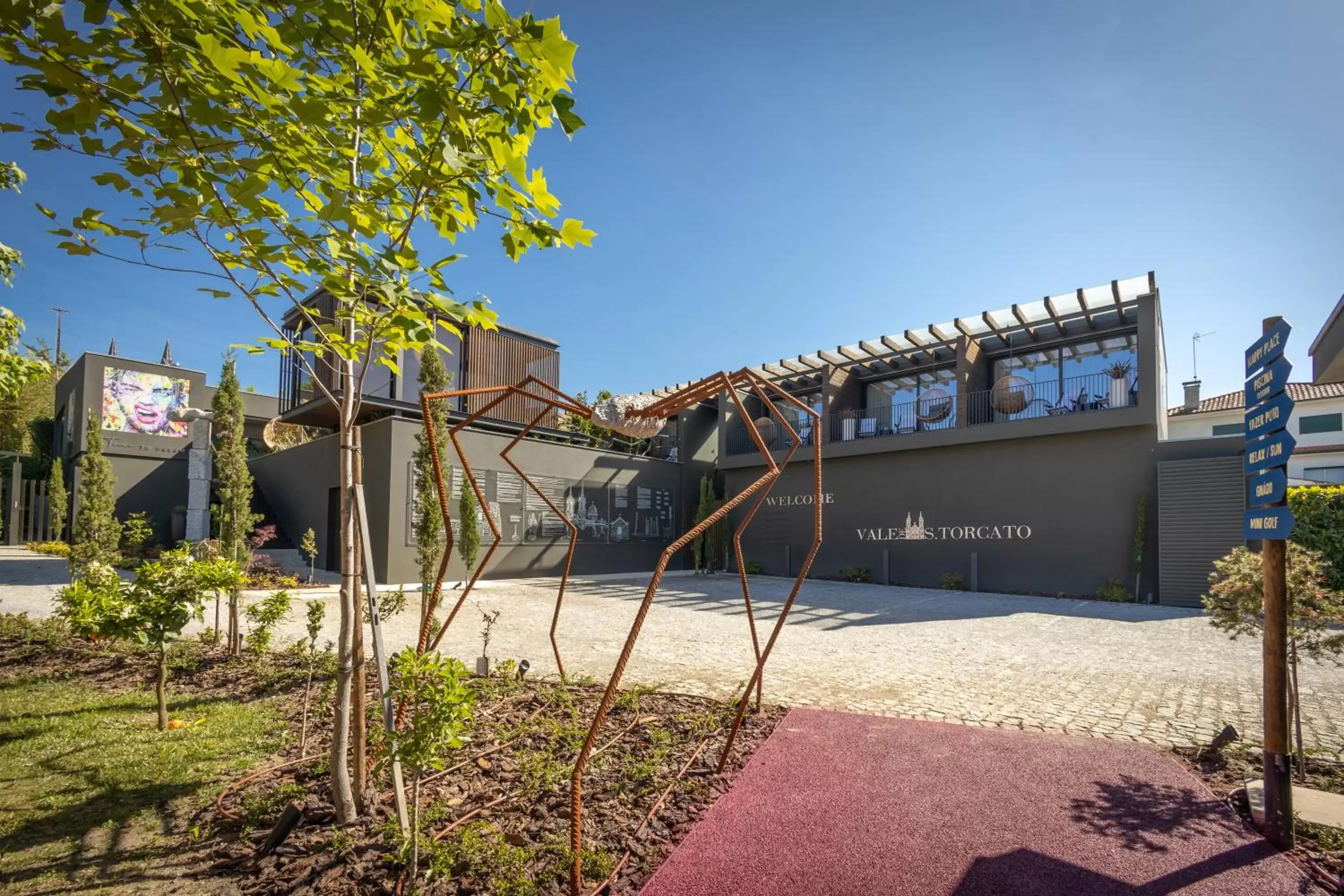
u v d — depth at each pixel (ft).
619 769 10.96
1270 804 8.91
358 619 9.04
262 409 88.17
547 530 52.85
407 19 7.09
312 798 9.43
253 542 48.06
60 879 7.49
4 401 86.17
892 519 54.80
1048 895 7.52
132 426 67.41
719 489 70.49
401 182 7.84
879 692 17.24
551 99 6.88
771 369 62.85
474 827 8.68
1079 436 45.73
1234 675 19.94
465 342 52.01
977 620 32.68
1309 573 11.50
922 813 9.57
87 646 19.94
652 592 7.42
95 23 6.02
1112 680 19.01
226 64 6.01
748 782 10.66
